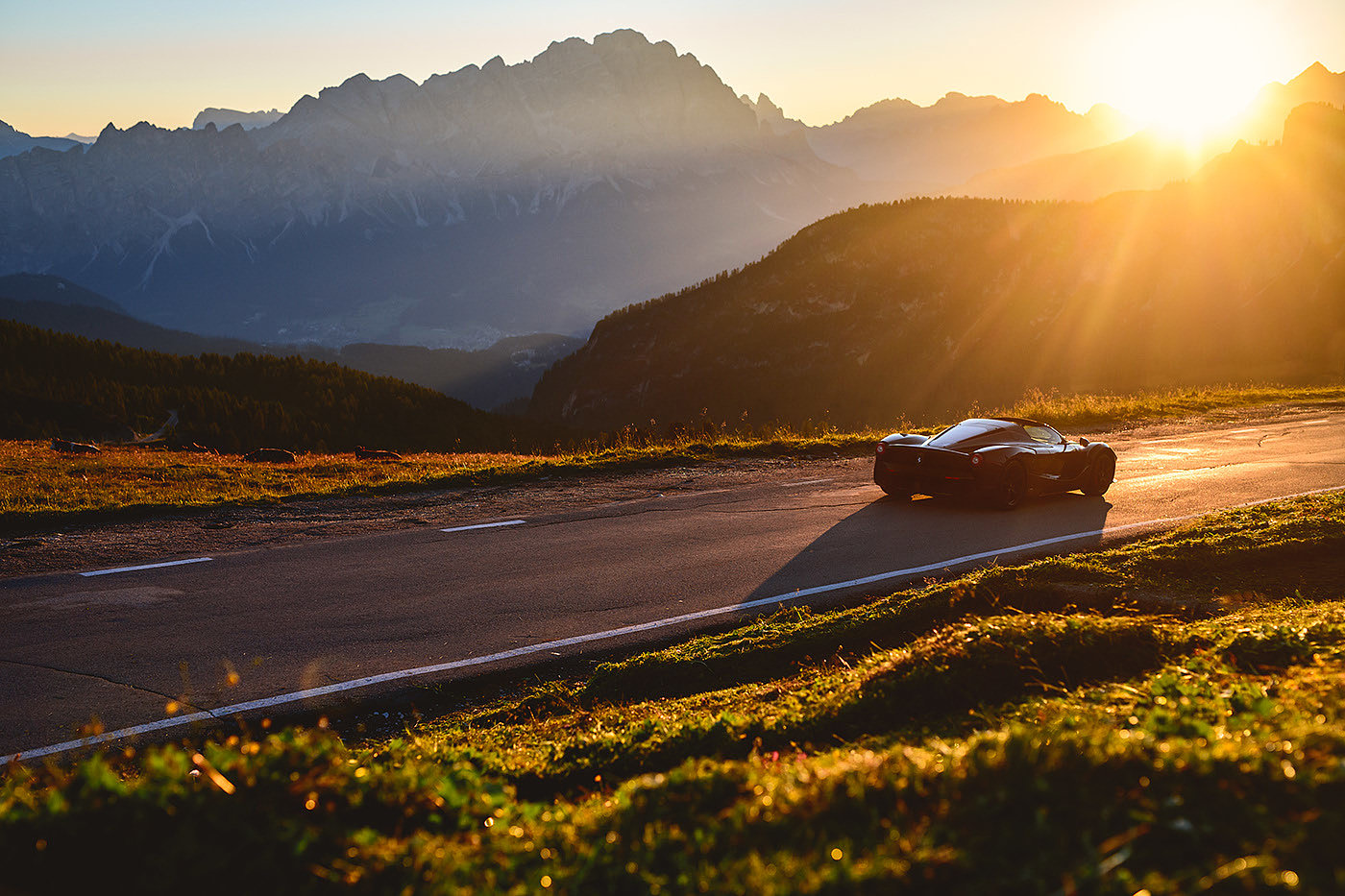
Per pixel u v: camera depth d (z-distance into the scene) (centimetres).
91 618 734
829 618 697
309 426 7475
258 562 934
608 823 272
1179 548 837
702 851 242
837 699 458
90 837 257
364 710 570
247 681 604
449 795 302
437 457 2248
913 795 258
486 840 265
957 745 315
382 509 1241
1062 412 2423
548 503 1282
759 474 1542
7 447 2472
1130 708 370
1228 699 366
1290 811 229
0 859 252
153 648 664
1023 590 728
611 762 405
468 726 536
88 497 1329
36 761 478
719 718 443
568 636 706
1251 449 1761
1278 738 280
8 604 773
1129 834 219
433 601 793
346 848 256
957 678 444
